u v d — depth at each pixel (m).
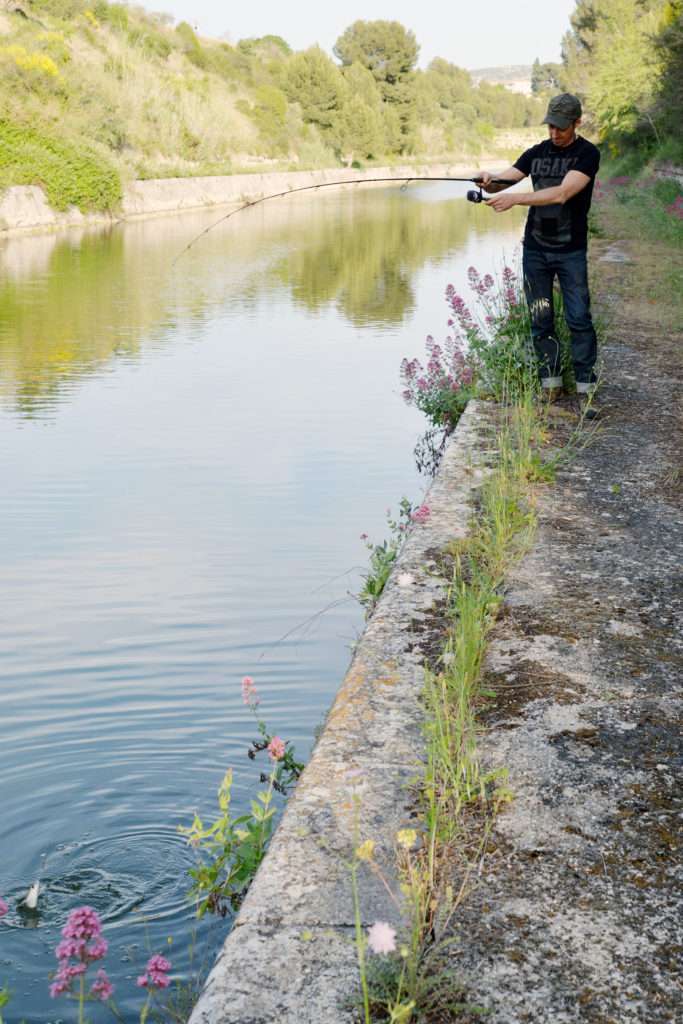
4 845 4.09
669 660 3.62
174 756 4.75
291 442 10.64
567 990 2.15
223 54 91.12
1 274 25.69
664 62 35.00
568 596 4.15
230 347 16.38
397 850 2.57
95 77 55.00
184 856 4.02
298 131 84.31
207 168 60.41
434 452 9.83
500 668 3.54
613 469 5.93
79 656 5.81
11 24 56.94
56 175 40.31
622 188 37.75
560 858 2.55
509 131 146.38
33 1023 3.11
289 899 2.41
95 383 13.66
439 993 2.12
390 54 104.81
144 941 3.51
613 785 2.86
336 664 5.71
